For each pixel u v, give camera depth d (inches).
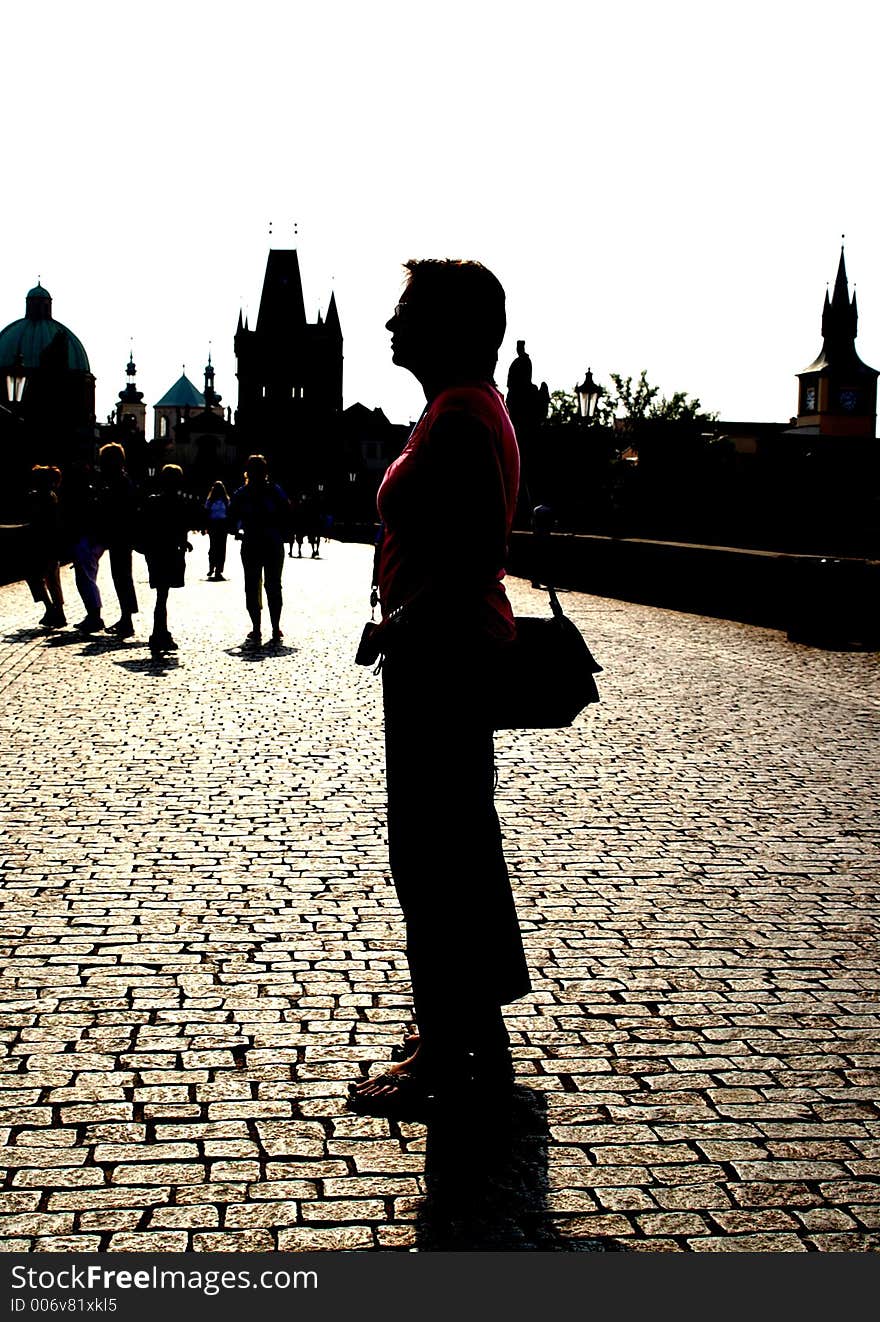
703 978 203.3
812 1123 156.3
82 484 650.2
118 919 223.3
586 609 886.4
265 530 629.9
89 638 644.7
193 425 6747.1
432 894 155.3
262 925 221.9
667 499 1855.3
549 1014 188.5
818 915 234.7
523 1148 149.2
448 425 143.3
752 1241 130.9
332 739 391.5
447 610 145.4
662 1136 152.4
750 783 341.4
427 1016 156.9
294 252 6097.4
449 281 150.7
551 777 346.0
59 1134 149.6
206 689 484.4
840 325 6200.8
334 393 6141.7
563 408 3592.5
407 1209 135.5
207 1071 166.9
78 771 337.7
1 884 240.7
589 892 245.3
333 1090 162.2
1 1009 185.0
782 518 1835.6
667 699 483.5
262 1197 137.2
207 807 302.2
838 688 518.0
